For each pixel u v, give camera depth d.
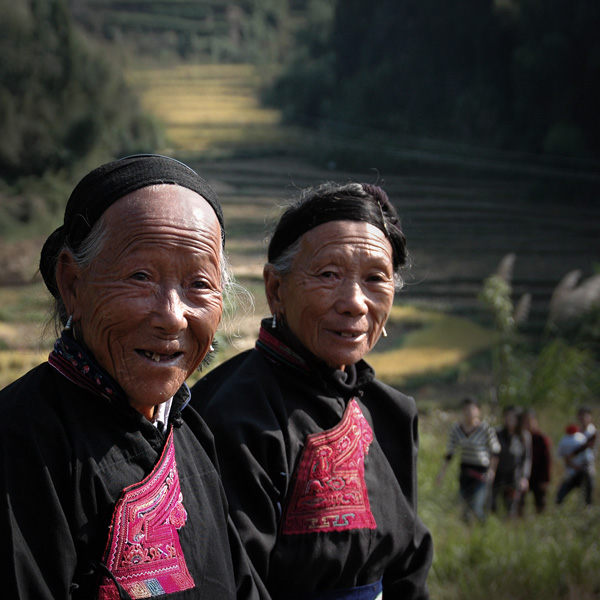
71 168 29.38
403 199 35.25
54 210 26.83
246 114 50.16
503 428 6.89
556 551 5.14
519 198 35.16
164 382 1.21
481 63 38.78
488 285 10.49
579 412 7.43
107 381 1.21
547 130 35.91
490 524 5.62
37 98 30.52
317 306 1.74
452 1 39.50
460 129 39.62
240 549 1.45
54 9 32.44
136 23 59.84
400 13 43.59
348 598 1.73
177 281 1.21
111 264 1.19
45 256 1.30
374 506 1.78
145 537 1.20
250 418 1.69
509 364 10.59
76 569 1.16
